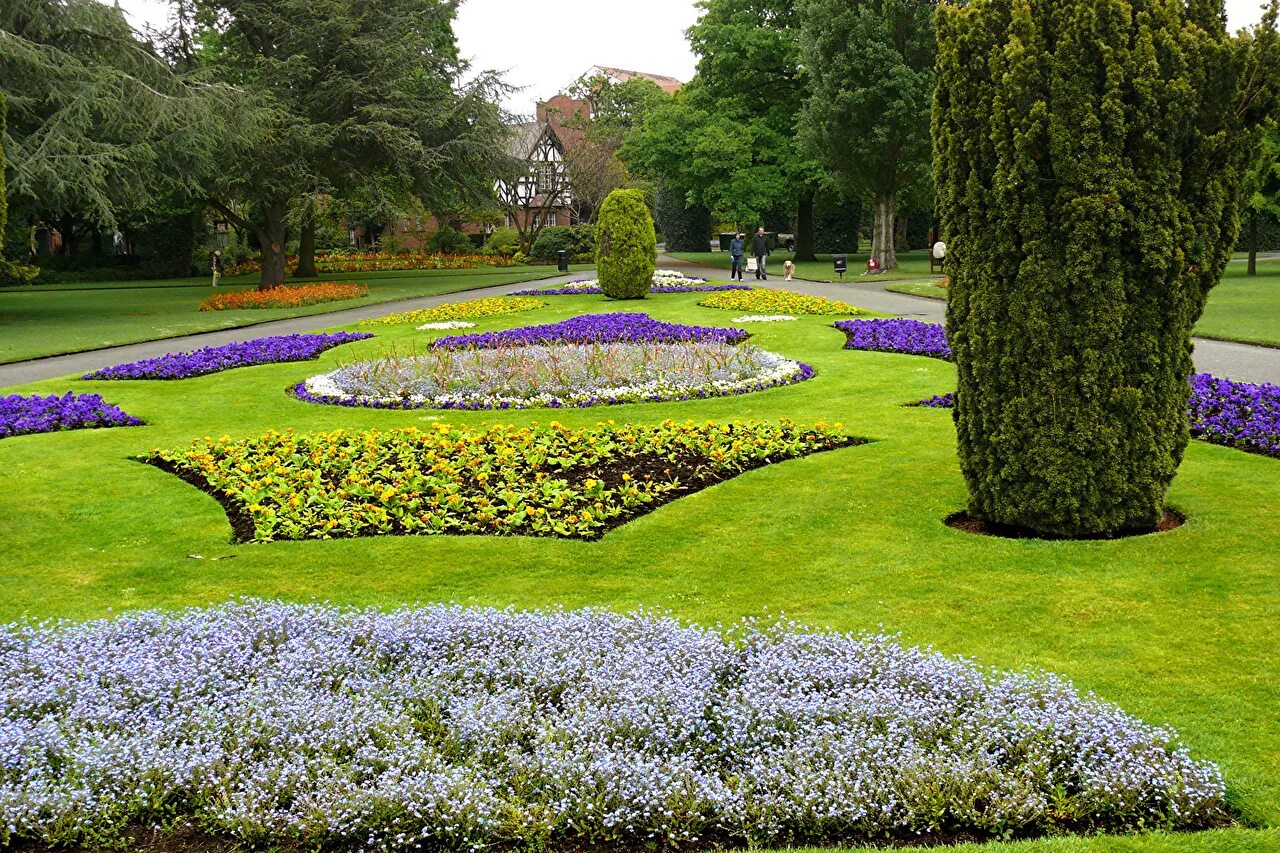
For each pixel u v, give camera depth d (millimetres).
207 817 3518
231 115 28812
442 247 57781
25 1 25203
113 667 4477
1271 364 12891
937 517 7066
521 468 8633
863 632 4977
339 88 34031
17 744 3801
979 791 3488
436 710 4137
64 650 4711
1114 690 4414
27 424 10695
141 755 3742
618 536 6871
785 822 3494
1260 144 6090
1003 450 6500
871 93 32031
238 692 4328
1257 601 5363
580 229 56188
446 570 6254
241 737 3895
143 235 45281
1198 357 13586
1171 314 6137
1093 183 5871
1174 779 3535
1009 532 6738
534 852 3371
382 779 3604
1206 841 3268
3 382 14773
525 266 51750
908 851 3271
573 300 26500
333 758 3812
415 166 35281
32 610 5707
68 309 27578
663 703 4062
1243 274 30109
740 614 5469
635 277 25844
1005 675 4320
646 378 12953
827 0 32594
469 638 4801
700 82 43625
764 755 3834
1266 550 6105
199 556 6609
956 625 5215
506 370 13391
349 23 33594
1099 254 5977
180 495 8047
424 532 7051
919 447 9164
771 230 62281
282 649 4723
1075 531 6445
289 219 31516
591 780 3570
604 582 6020
